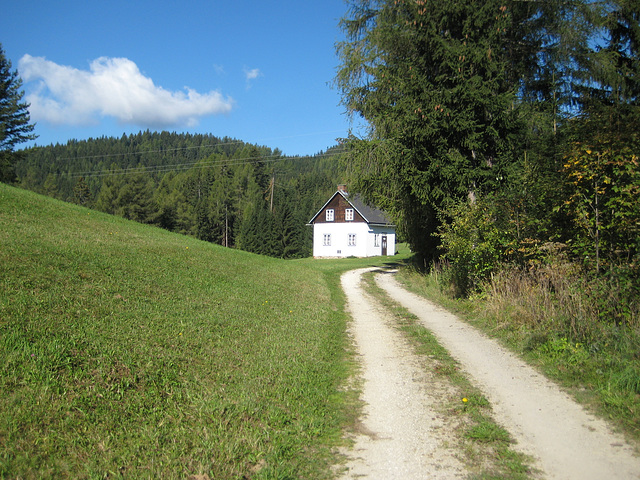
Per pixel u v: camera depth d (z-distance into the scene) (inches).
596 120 360.5
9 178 1991.9
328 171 5497.1
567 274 347.3
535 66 709.3
